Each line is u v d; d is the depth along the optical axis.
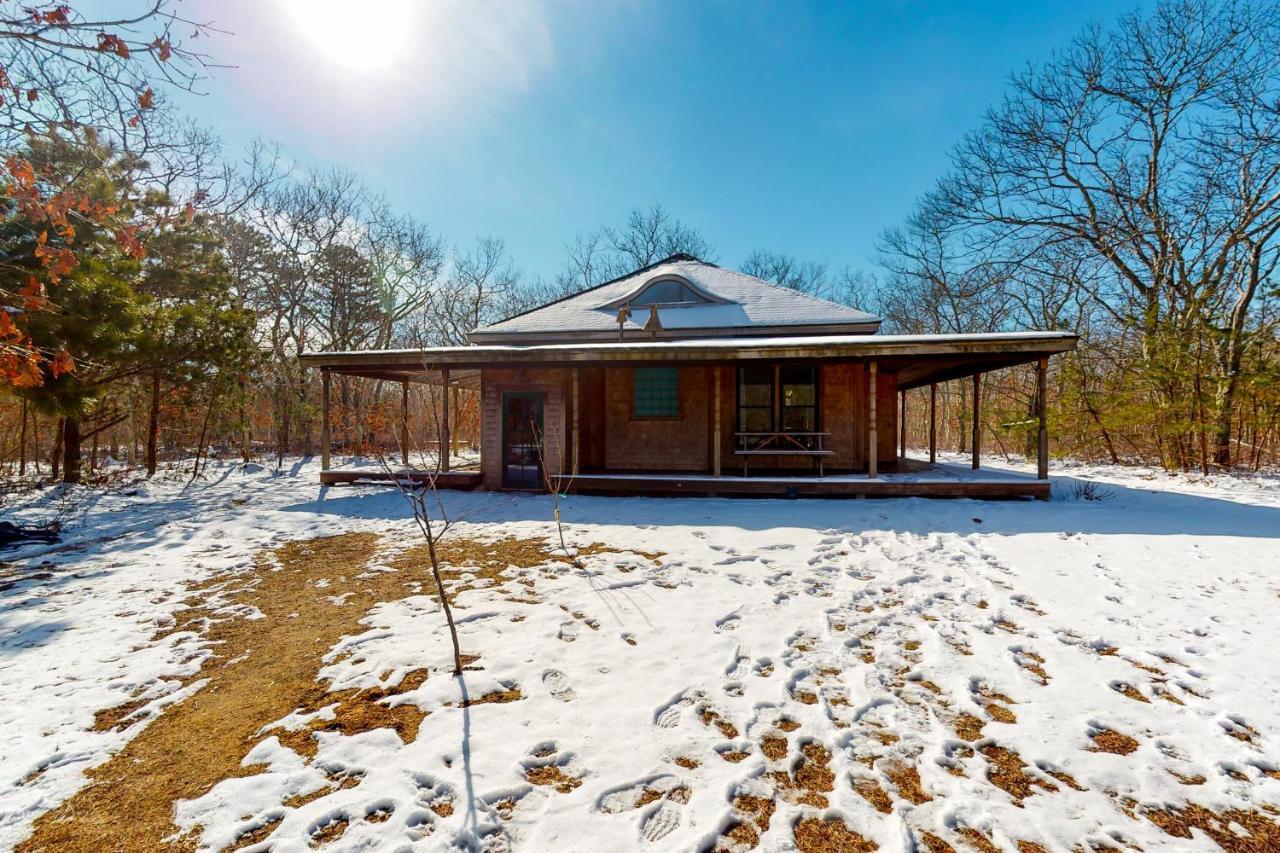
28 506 9.25
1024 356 9.29
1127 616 4.10
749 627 4.00
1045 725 2.78
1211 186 14.12
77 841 2.10
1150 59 15.02
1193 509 7.89
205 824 2.17
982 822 2.12
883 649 3.66
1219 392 12.05
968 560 5.55
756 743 2.65
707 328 13.12
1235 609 4.18
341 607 4.60
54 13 3.30
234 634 4.09
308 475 13.71
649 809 2.19
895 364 10.69
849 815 2.17
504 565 5.64
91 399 8.44
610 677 3.29
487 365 10.66
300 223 23.75
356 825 2.14
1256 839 2.03
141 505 9.54
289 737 2.75
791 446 11.50
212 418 14.89
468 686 3.20
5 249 7.23
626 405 11.80
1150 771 2.42
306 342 24.62
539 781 2.38
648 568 5.45
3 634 4.11
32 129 4.15
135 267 9.20
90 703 3.14
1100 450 15.62
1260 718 2.79
